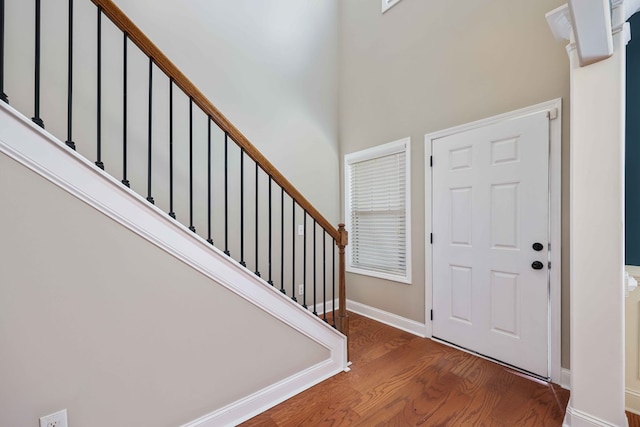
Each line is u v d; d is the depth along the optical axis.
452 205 2.42
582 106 1.40
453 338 2.44
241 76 2.76
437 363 2.16
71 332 1.12
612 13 1.31
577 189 1.41
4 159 0.99
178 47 2.40
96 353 1.17
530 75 1.98
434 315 2.58
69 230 1.10
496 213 2.14
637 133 1.63
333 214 3.53
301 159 3.22
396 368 2.10
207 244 1.45
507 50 2.10
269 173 1.69
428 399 1.74
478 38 2.26
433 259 2.58
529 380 1.92
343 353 2.09
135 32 1.23
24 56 1.82
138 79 2.22
